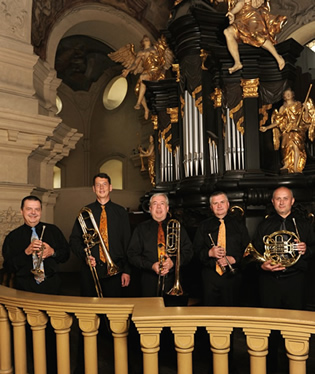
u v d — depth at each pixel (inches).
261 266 134.6
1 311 108.3
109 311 93.0
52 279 139.1
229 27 227.6
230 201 222.7
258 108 231.8
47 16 348.8
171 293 139.6
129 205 429.4
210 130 252.1
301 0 357.1
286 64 229.5
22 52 300.2
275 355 133.2
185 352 84.6
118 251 155.5
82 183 621.0
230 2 245.1
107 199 159.5
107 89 611.2
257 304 210.4
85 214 159.0
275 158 239.0
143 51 329.1
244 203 222.1
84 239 151.6
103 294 153.4
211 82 254.7
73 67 569.0
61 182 613.3
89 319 94.5
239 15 232.4
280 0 366.9
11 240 138.8
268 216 149.2
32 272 129.8
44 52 347.9
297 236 135.7
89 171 626.2
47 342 120.7
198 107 252.2
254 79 229.9
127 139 579.2
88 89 621.0
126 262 157.1
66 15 369.4
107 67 586.2
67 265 389.1
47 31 351.3
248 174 223.6
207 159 248.7
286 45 226.4
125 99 586.2
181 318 83.5
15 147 287.1
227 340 83.9
